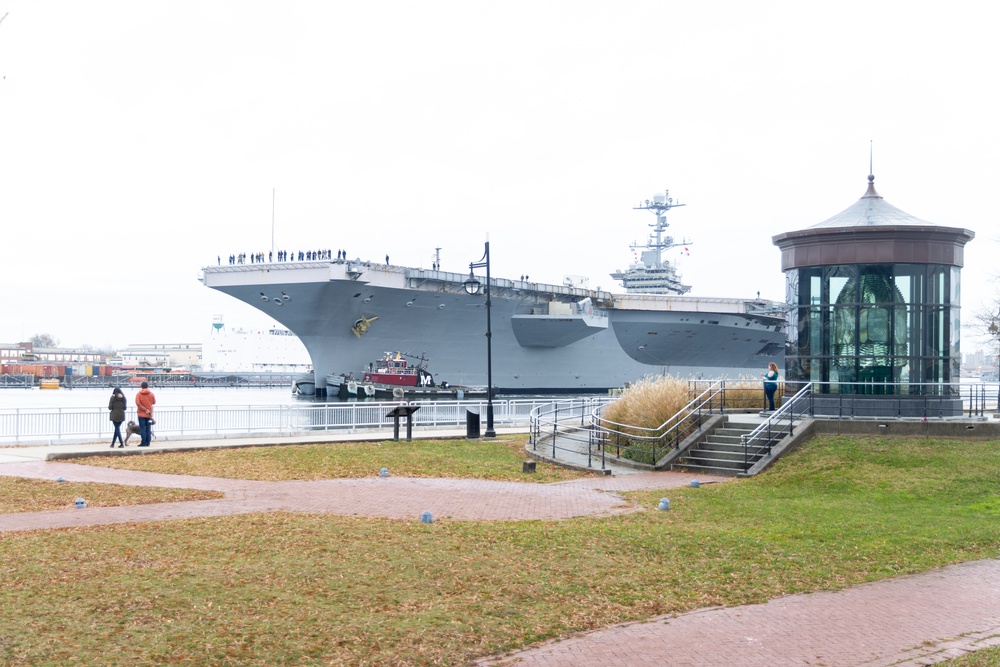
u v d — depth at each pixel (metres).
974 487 16.31
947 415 22.05
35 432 26.08
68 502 15.72
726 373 71.31
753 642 8.05
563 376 61.66
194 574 10.11
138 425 26.52
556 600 9.33
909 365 22.06
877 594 9.66
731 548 11.71
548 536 12.38
